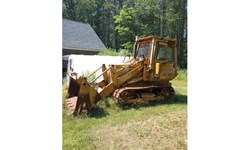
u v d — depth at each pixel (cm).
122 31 1700
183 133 372
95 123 421
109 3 2034
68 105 493
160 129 391
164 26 1603
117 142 355
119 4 1970
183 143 343
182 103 552
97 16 2095
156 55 587
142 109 508
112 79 545
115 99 527
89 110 481
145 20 1669
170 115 458
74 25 1541
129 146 345
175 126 399
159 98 570
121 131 390
